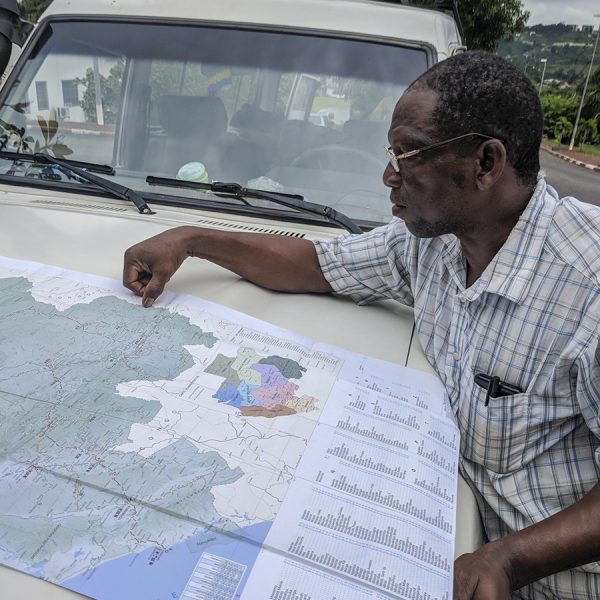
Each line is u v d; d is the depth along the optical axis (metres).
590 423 1.12
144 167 1.93
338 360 1.30
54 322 1.29
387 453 1.08
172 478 0.93
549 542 1.01
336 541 0.88
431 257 1.38
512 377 1.19
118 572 0.79
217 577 0.80
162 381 1.15
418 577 0.87
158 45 2.04
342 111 1.95
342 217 1.75
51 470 0.92
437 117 1.09
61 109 2.01
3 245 1.57
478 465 1.23
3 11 1.87
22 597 0.75
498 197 1.14
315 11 2.11
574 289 1.12
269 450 1.02
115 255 1.57
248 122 1.97
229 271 1.62
